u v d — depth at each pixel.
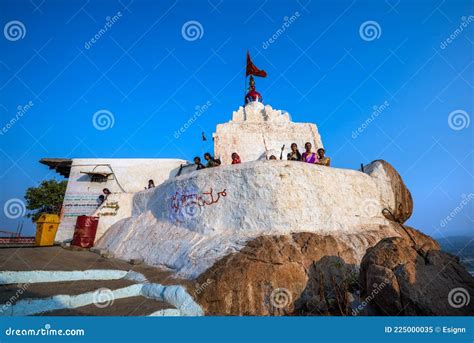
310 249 7.84
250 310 6.48
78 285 6.55
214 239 8.93
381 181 11.64
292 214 8.89
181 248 9.18
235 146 16.22
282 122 17.58
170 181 11.80
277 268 7.14
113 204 14.19
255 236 8.40
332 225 9.31
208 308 6.38
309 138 17.08
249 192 9.34
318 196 9.53
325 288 7.29
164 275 8.02
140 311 5.76
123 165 16.97
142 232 11.50
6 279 5.87
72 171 16.53
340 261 7.88
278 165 9.48
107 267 8.41
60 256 8.77
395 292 5.57
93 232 12.84
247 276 6.87
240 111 18.42
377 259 6.11
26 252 8.41
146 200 13.26
